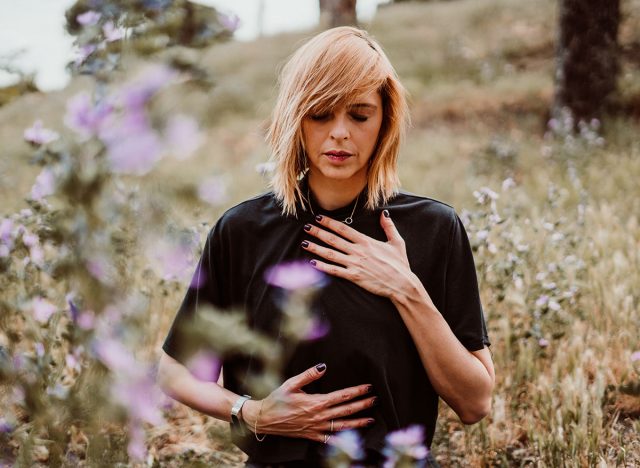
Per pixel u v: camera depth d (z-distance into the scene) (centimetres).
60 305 155
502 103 1151
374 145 174
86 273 82
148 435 243
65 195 77
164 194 73
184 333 84
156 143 70
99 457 99
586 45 952
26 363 117
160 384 183
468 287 181
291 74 173
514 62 1434
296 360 169
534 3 1739
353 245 172
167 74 72
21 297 147
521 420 266
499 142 862
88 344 90
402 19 1891
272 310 172
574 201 588
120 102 73
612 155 733
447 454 249
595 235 425
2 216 268
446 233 179
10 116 899
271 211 182
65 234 80
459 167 827
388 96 171
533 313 302
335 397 163
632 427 258
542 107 1100
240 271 181
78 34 79
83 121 74
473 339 178
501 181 721
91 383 93
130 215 78
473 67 1420
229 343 85
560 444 235
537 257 363
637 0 1456
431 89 1304
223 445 118
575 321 324
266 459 173
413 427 165
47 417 104
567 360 286
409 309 166
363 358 167
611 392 272
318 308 168
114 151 72
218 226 186
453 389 173
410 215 180
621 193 588
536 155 811
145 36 75
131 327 88
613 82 965
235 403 171
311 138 169
